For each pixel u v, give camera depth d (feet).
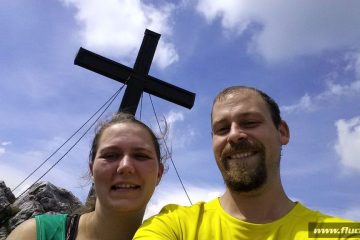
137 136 2.48
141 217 2.51
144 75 6.70
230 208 2.26
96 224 2.41
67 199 7.21
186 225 2.14
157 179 2.71
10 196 7.24
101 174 2.38
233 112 2.29
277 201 2.23
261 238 2.04
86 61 6.55
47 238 2.33
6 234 6.15
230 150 2.24
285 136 2.48
